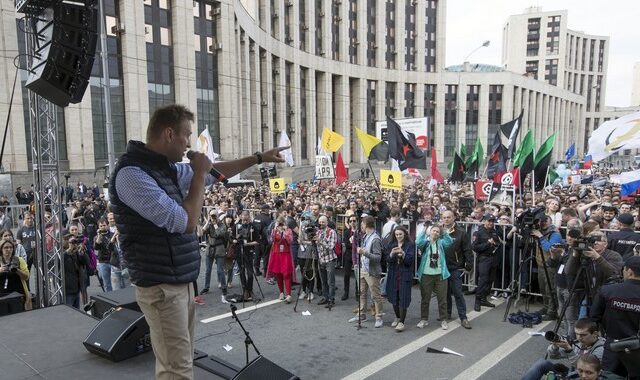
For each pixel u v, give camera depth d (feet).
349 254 32.60
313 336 25.27
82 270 27.81
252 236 39.14
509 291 31.40
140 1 113.60
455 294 26.68
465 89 268.21
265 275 39.63
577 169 107.55
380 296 26.76
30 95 22.72
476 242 29.60
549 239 27.30
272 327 26.81
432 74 247.91
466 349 23.20
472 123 272.31
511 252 31.71
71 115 103.04
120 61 112.16
